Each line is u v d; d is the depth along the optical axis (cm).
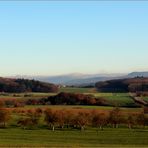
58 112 16512
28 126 15462
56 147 8919
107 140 11550
